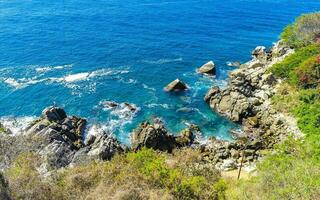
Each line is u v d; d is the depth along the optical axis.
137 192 26.70
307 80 64.19
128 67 78.94
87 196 25.94
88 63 79.56
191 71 79.06
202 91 70.50
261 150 53.81
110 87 70.38
